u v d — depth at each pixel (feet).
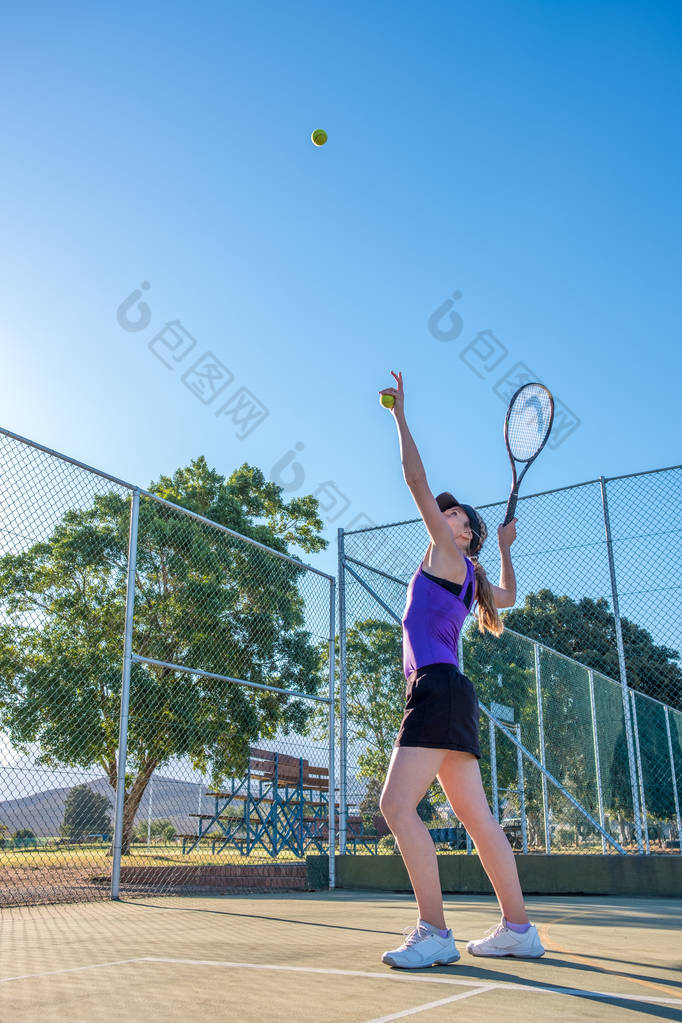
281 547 50.34
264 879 19.88
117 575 20.42
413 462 7.18
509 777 27.55
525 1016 4.33
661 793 31.63
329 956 7.11
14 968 6.37
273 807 29.55
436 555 7.38
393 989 5.25
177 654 24.34
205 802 30.42
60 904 14.24
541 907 13.83
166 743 22.59
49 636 17.34
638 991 5.25
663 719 33.09
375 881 19.11
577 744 29.91
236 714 23.56
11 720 16.02
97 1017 4.35
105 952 7.49
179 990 5.22
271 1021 4.23
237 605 24.43
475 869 18.22
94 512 19.02
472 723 6.98
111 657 20.67
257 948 7.78
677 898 16.40
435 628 7.14
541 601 21.98
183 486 50.16
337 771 22.31
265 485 52.75
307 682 23.04
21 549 15.35
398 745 6.89
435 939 6.39
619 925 10.50
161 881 18.99
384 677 22.63
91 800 16.93
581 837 28.89
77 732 17.52
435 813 23.03
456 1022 4.16
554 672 29.50
